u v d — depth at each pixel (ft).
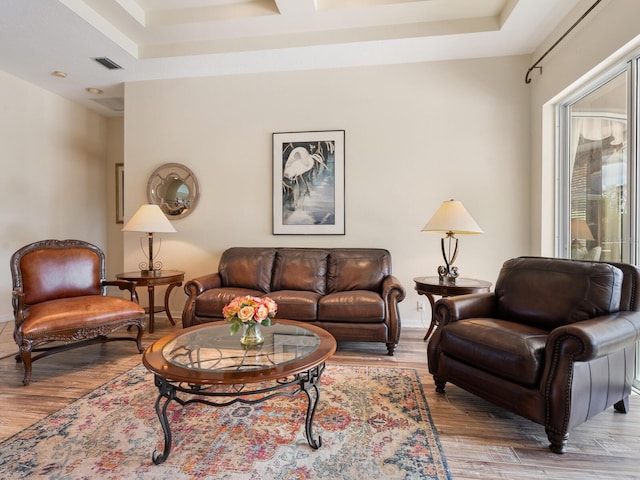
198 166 12.92
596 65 7.90
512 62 11.27
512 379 5.71
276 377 4.71
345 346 10.05
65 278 9.27
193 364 5.16
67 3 8.65
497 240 11.45
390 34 10.25
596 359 5.51
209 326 7.29
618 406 6.38
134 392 7.16
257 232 12.68
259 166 12.59
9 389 7.29
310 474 4.74
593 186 9.00
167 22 10.21
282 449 5.28
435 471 4.81
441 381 7.07
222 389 7.41
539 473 4.79
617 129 8.05
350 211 12.14
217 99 12.75
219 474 4.74
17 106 13.03
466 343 6.43
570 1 8.51
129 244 13.44
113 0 9.16
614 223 8.14
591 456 5.16
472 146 11.52
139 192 13.30
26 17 9.06
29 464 4.93
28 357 7.50
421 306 11.88
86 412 6.36
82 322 8.11
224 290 10.32
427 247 11.80
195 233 13.00
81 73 12.51
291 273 11.09
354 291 10.16
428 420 6.11
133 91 13.19
